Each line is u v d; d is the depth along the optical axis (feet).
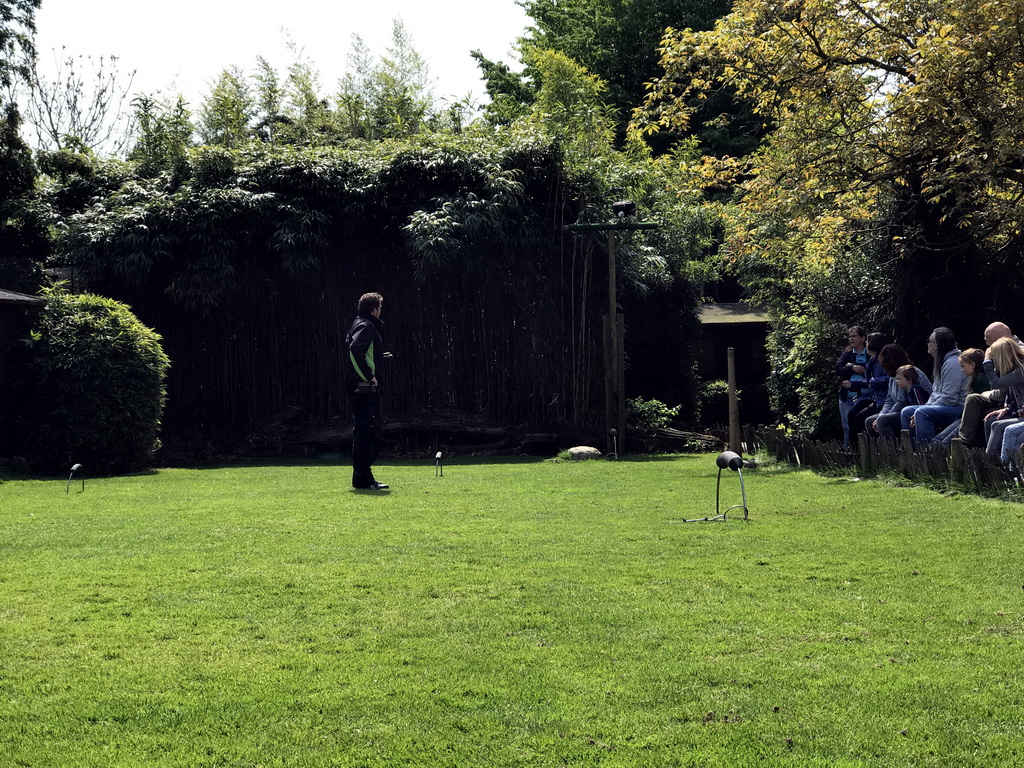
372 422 32.09
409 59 89.15
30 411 43.73
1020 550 18.16
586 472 38.29
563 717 10.05
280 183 55.77
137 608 14.84
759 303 74.33
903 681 10.96
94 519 24.90
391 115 75.72
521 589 15.79
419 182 55.36
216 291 53.11
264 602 15.14
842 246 47.93
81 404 42.75
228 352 57.11
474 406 57.47
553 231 56.34
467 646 12.60
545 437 53.01
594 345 56.59
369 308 32.27
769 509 24.67
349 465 46.26
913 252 44.62
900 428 33.30
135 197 56.34
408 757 9.13
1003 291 43.96
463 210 53.36
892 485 28.86
